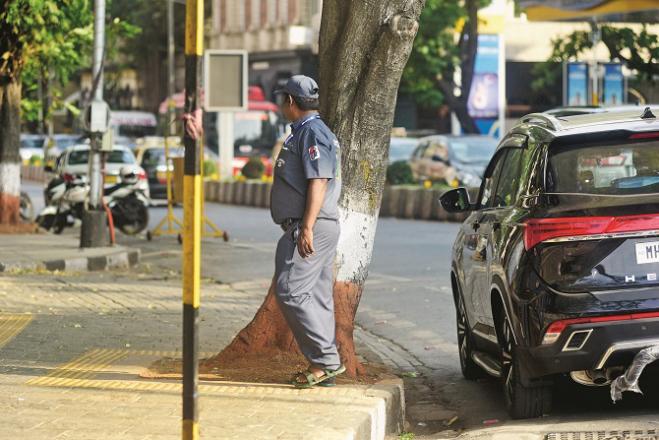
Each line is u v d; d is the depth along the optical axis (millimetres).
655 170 10641
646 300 10000
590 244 10086
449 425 11422
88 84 87875
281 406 9844
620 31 40438
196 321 7336
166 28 87500
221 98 27234
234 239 31734
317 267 10258
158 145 50250
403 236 31609
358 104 11664
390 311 18125
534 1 37969
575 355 10109
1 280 20625
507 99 68438
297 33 75500
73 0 29141
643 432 9930
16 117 31422
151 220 40000
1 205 31359
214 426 9117
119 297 18484
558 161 10719
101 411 9516
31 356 12367
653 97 49750
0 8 28125
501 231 11164
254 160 53375
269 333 11703
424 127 69875
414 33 11422
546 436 10047
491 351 12367
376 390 10641
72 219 38406
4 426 8977
